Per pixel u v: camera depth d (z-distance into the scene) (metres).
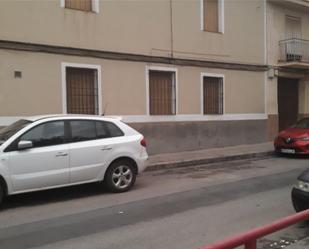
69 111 11.93
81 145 7.85
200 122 15.20
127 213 6.72
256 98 17.34
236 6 16.42
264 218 6.36
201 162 12.75
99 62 12.45
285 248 4.97
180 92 14.58
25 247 5.17
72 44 11.86
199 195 8.02
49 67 11.41
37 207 7.24
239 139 16.66
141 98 13.48
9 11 10.70
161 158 12.91
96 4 12.33
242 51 16.69
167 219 6.34
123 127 8.60
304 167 11.64
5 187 7.09
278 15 18.19
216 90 16.00
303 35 19.45
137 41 13.31
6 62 10.68
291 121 19.67
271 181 9.45
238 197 7.83
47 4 11.35
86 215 6.64
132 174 8.58
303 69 19.25
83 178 7.88
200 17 15.11
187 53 14.72
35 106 11.16
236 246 2.43
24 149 7.22
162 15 13.97
